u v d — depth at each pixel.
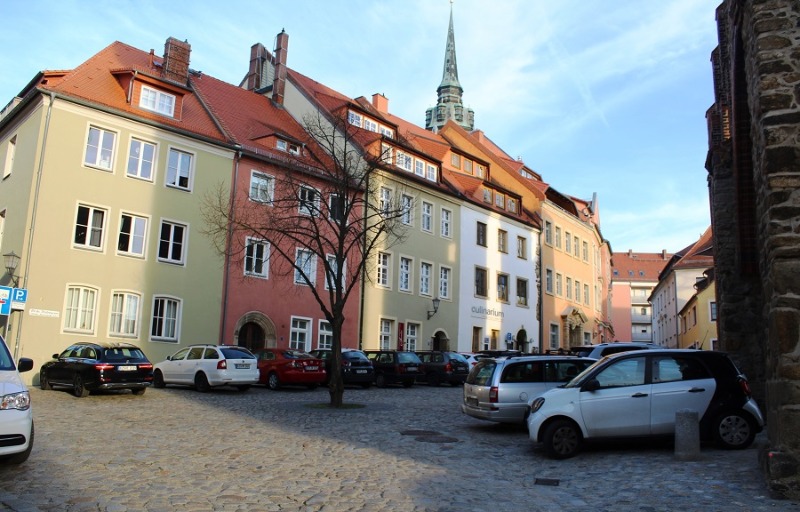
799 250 8.16
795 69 8.66
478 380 13.83
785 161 8.43
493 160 48.72
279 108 35.81
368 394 22.72
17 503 6.82
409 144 37.59
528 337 43.62
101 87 24.97
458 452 11.15
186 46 29.98
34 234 21.89
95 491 7.49
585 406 10.62
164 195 25.34
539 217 46.53
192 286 25.72
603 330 60.91
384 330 33.44
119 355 18.64
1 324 21.84
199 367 21.45
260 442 11.54
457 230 38.53
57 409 15.08
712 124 19.06
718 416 10.60
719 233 16.91
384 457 10.47
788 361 7.95
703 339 49.31
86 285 22.86
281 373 22.98
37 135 22.64
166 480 8.21
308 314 29.67
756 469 8.96
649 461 9.98
